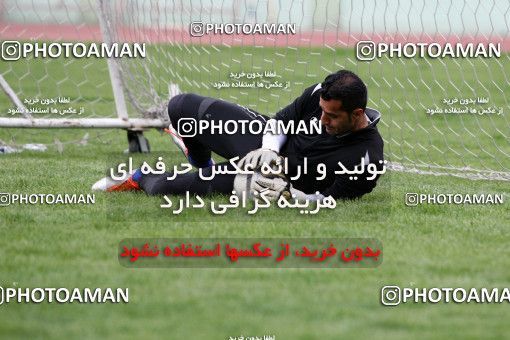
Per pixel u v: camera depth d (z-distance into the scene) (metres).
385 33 35.88
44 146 32.78
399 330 14.60
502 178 28.83
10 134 35.88
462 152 34.69
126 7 33.34
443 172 29.75
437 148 35.34
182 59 40.62
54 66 59.66
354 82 21.12
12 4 47.56
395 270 17.53
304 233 19.84
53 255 17.98
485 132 36.59
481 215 22.19
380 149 22.36
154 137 36.28
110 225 20.19
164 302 15.62
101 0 31.42
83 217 20.84
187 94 24.11
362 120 21.97
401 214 21.91
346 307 15.56
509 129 40.44
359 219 21.17
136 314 15.07
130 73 32.62
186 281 16.70
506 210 22.88
